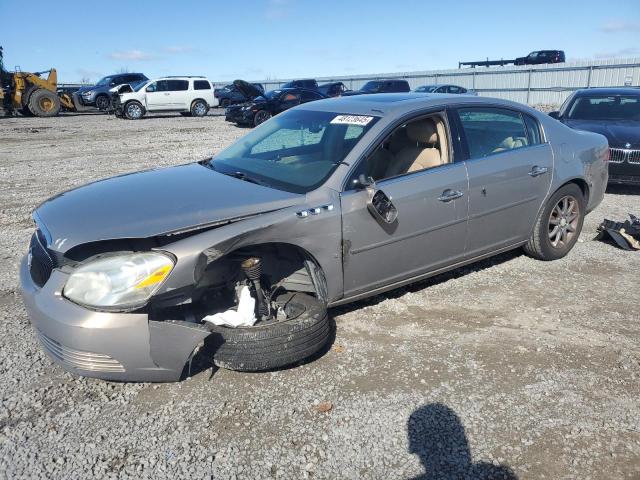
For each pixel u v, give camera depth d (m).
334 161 3.71
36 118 25.98
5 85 25.47
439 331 3.85
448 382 3.25
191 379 3.29
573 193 5.10
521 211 4.66
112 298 2.81
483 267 5.04
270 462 2.63
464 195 4.12
